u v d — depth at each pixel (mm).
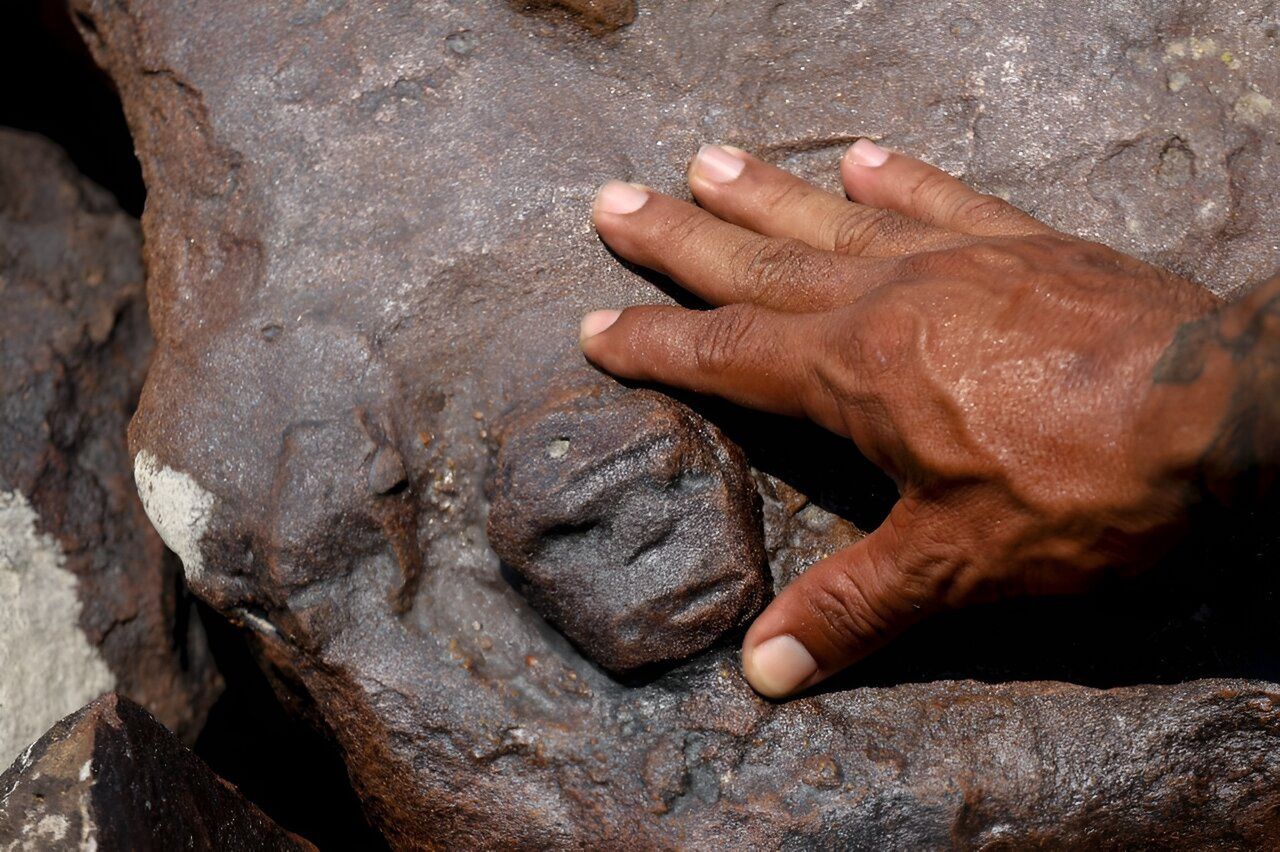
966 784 1350
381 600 1448
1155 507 1147
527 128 1586
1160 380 1112
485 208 1551
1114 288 1206
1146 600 1404
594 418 1422
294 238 1553
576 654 1435
